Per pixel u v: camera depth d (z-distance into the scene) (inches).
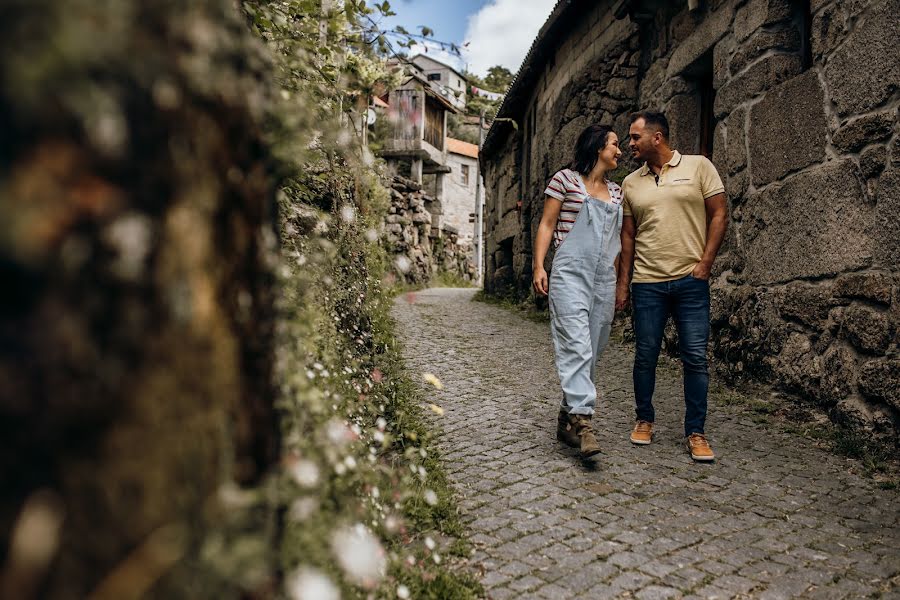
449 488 110.7
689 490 112.0
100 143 27.2
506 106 447.5
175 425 32.6
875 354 131.0
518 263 450.9
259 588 41.6
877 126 130.6
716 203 129.8
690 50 217.8
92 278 27.4
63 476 26.2
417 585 76.0
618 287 141.6
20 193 24.1
